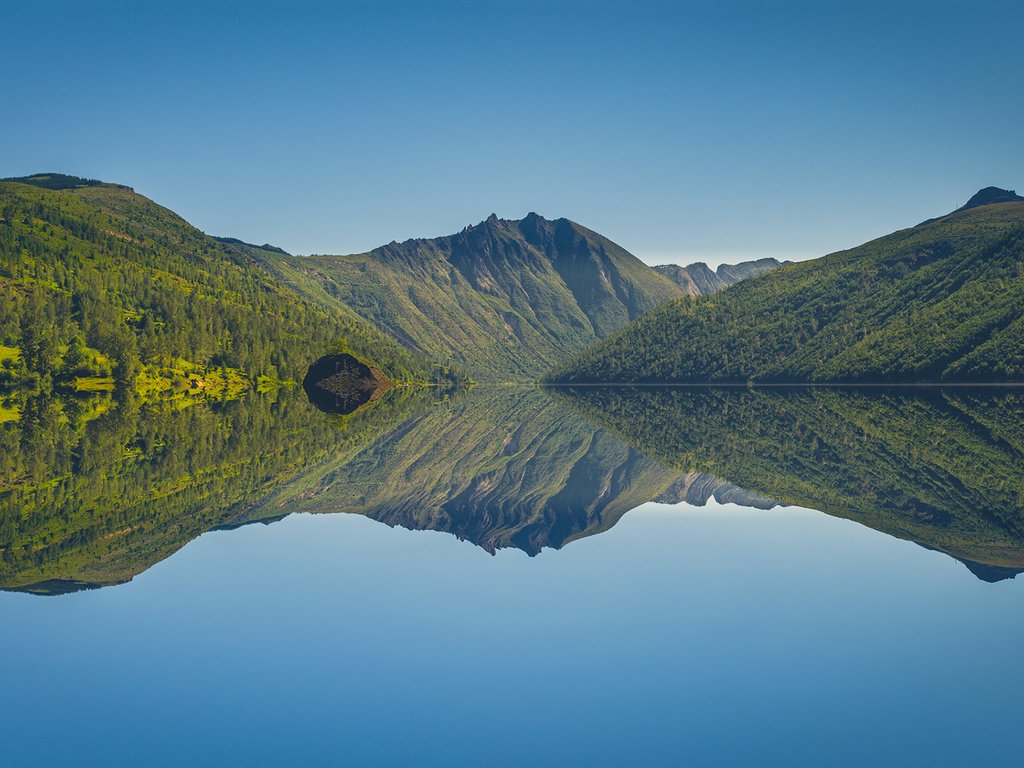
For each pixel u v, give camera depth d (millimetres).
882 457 77562
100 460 77688
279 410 170000
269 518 50844
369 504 57719
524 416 171500
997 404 160500
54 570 36281
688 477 68000
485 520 51469
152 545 41844
